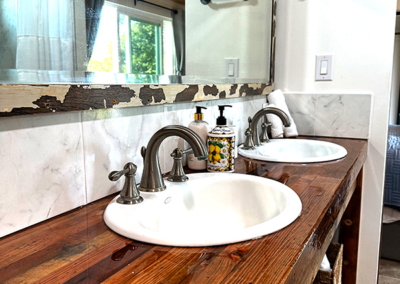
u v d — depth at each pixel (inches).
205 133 40.0
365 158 59.1
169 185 32.8
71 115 27.3
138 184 33.9
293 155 60.5
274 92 65.2
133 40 32.7
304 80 67.7
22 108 22.3
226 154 38.7
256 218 34.5
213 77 47.9
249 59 58.5
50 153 25.9
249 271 18.0
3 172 22.8
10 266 19.5
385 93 61.2
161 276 17.8
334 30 63.6
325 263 51.9
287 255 19.7
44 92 23.6
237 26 53.1
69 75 26.3
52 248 21.6
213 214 35.6
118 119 32.0
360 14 61.0
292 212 25.7
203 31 44.3
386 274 85.0
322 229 25.5
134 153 34.3
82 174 28.8
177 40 39.3
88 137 29.0
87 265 19.3
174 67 39.2
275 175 38.1
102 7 29.0
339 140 62.5
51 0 24.5
